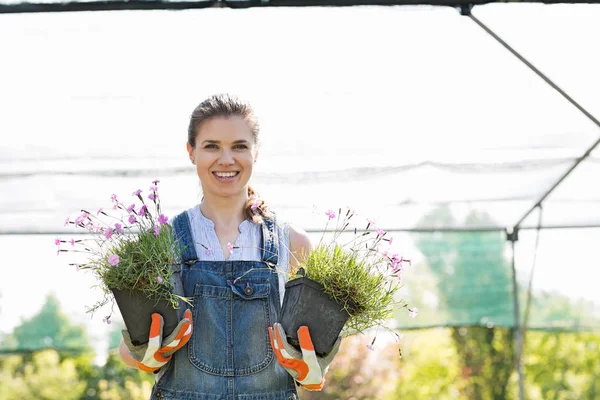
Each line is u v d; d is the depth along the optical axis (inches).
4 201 265.6
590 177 269.0
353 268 110.0
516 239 313.0
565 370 558.9
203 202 122.1
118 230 111.3
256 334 114.5
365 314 111.7
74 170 246.5
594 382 557.3
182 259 115.8
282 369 115.1
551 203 291.6
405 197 276.4
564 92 220.5
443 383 564.1
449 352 566.9
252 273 116.6
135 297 107.9
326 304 108.6
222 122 117.6
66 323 573.0
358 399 532.1
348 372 535.2
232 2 188.2
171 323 108.7
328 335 108.9
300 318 108.3
